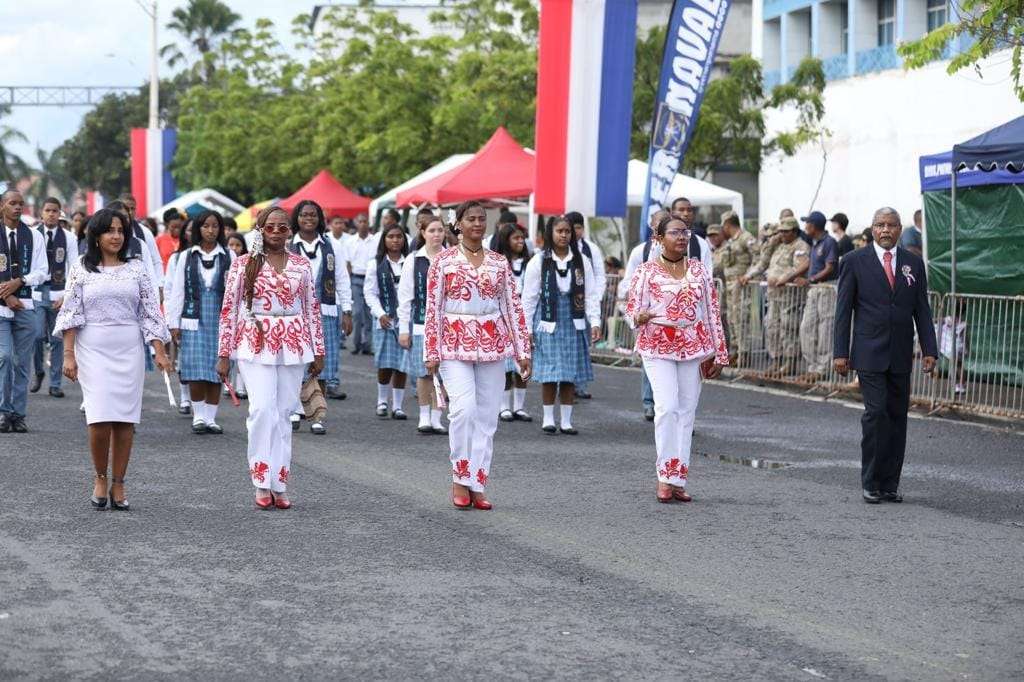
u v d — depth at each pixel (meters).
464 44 37.56
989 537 8.89
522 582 7.48
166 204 42.78
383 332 14.76
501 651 6.21
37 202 104.31
